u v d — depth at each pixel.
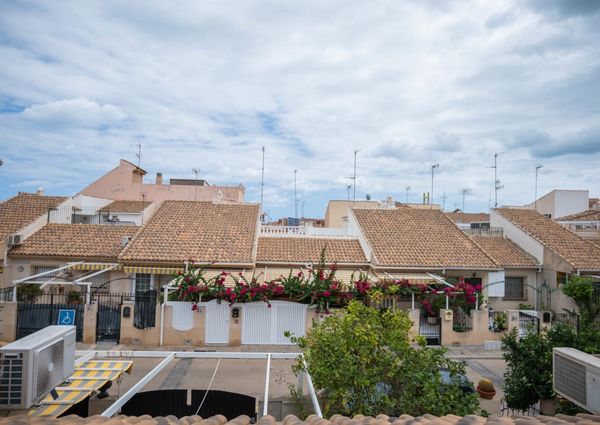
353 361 9.20
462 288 21.75
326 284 20.72
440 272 24.34
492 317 22.66
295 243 27.81
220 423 6.34
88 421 5.86
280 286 20.41
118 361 10.05
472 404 8.93
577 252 25.92
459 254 25.52
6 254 23.75
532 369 12.10
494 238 30.55
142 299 21.08
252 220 28.48
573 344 12.06
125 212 34.47
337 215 44.84
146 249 23.75
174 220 27.62
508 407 12.60
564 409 10.62
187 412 9.04
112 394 11.16
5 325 19.53
